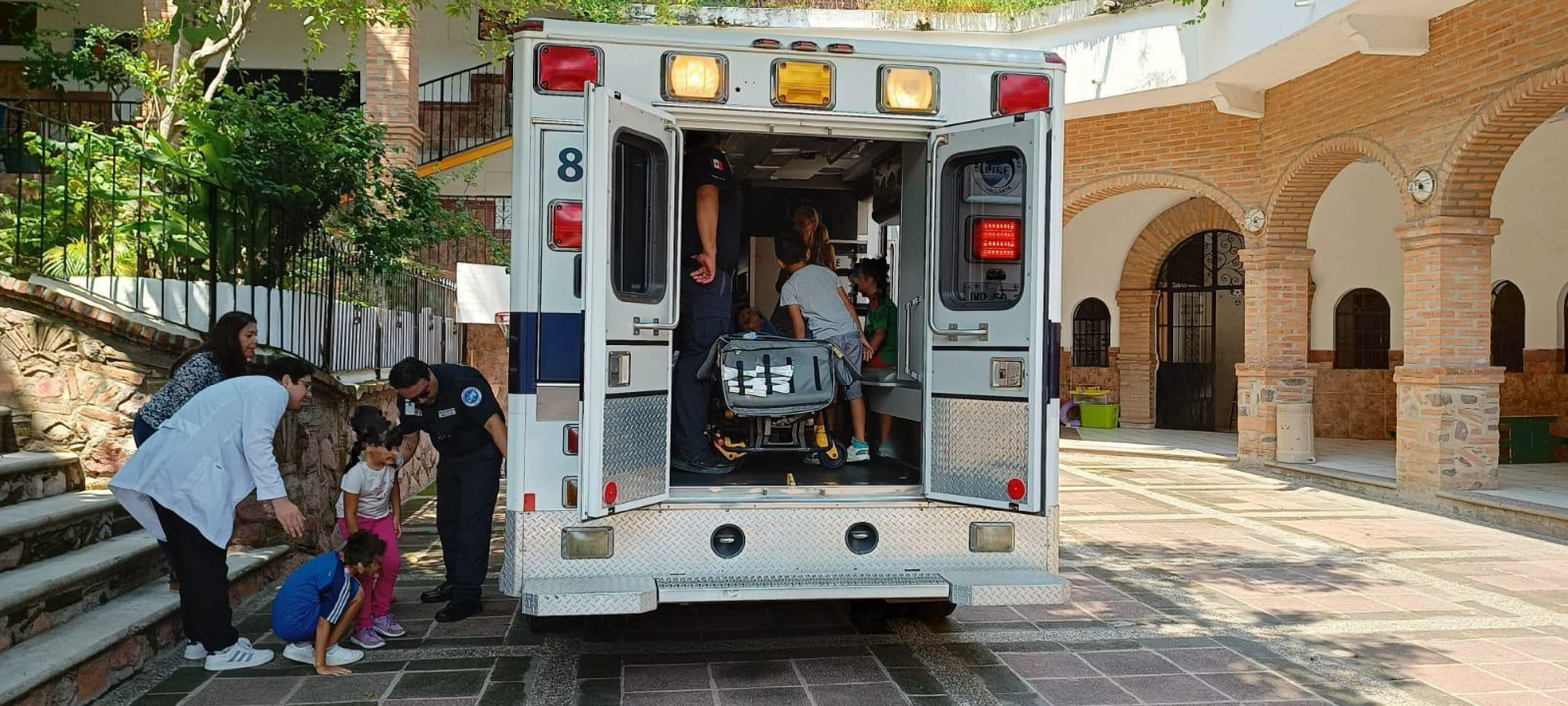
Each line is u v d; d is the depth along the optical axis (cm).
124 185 711
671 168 472
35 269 672
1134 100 1355
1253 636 585
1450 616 633
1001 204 505
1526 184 1410
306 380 537
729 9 1458
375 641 539
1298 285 1325
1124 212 1897
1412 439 1074
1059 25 1366
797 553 485
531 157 462
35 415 602
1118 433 1803
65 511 523
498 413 591
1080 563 779
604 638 566
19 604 436
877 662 527
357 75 1805
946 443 507
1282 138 1277
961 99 504
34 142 675
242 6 996
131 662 480
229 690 468
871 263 659
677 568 472
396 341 1160
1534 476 1148
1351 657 546
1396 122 1080
